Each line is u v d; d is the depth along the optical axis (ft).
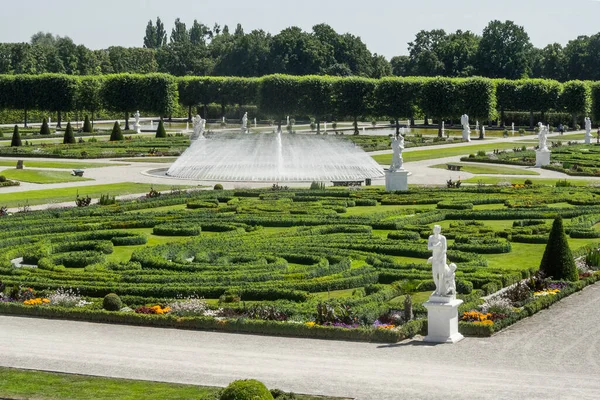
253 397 84.07
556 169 355.77
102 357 120.47
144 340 129.49
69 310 142.31
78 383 109.40
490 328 130.93
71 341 128.67
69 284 157.28
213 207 254.88
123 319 140.15
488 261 183.62
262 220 225.56
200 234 215.10
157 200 262.06
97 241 198.08
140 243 203.21
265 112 627.46
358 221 223.30
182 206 263.29
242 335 132.67
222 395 85.10
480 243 196.34
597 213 235.81
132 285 156.04
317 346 126.11
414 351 123.03
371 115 597.11
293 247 188.96
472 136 577.84
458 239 199.52
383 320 136.67
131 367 115.96
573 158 388.98
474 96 576.20
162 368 115.34
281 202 257.34
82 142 476.13
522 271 168.45
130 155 410.93
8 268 169.58
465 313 137.69
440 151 447.01
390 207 257.55
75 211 239.71
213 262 176.96
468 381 108.78
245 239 199.72
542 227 210.79
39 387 108.06
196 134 426.51
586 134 492.95
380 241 195.21
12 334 132.57
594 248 186.91
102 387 107.86
